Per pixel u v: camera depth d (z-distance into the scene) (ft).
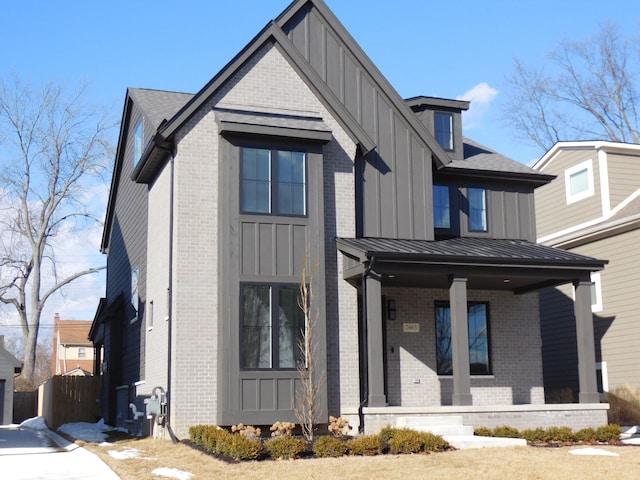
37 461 48.37
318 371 56.44
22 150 148.15
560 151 91.61
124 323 82.43
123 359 82.23
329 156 62.49
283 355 56.08
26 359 147.95
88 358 229.66
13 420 123.44
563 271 61.62
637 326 74.59
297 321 56.85
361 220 64.18
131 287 78.13
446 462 42.73
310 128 59.16
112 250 95.25
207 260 56.95
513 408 57.21
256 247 56.85
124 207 85.76
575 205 88.58
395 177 65.98
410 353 65.21
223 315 55.11
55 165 149.18
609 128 143.84
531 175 72.54
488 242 68.74
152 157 62.18
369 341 55.77
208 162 58.34
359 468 40.88
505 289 69.77
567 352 84.74
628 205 80.74
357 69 67.41
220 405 54.19
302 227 58.23
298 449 45.09
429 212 66.33
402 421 54.24
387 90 67.10
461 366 57.11
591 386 60.44
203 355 55.62
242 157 57.72
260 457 44.83
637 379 74.08
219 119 57.57
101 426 82.17
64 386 94.68
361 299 63.77
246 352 55.26
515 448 48.49
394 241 63.31
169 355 56.29
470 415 56.03
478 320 68.74
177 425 54.29
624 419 70.69
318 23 67.72
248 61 61.57
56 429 88.33
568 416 58.65
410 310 66.08
